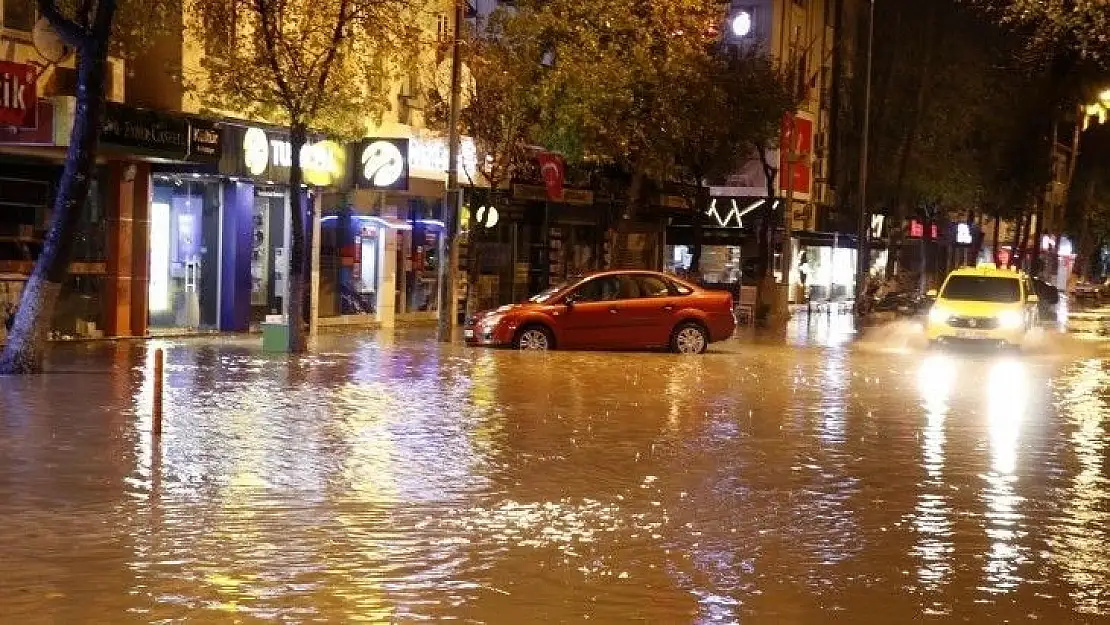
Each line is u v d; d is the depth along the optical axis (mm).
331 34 27125
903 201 62281
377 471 12578
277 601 8023
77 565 8781
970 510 11484
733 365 25875
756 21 56656
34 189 24688
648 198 48562
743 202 55844
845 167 63969
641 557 9422
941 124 60750
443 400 18297
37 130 22562
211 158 26375
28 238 24484
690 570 9086
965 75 60719
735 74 45156
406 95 34938
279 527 10062
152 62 26750
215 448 13555
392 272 36062
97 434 14250
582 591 8453
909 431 16578
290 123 26234
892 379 24062
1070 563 9586
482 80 32281
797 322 47281
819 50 61531
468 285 33312
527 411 17391
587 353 27188
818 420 17422
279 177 29703
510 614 7883
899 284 57000
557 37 33125
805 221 60875
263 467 12578
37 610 7730
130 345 25672
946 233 76312
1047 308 48406
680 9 34969
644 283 28016
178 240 28828
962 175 62906
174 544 9414
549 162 37562
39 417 15422
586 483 12297
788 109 46469
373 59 28438
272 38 24438
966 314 30969
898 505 11625
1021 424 17609
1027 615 8180
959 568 9352
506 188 39000
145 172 26984
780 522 10758
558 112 32844
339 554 9258
